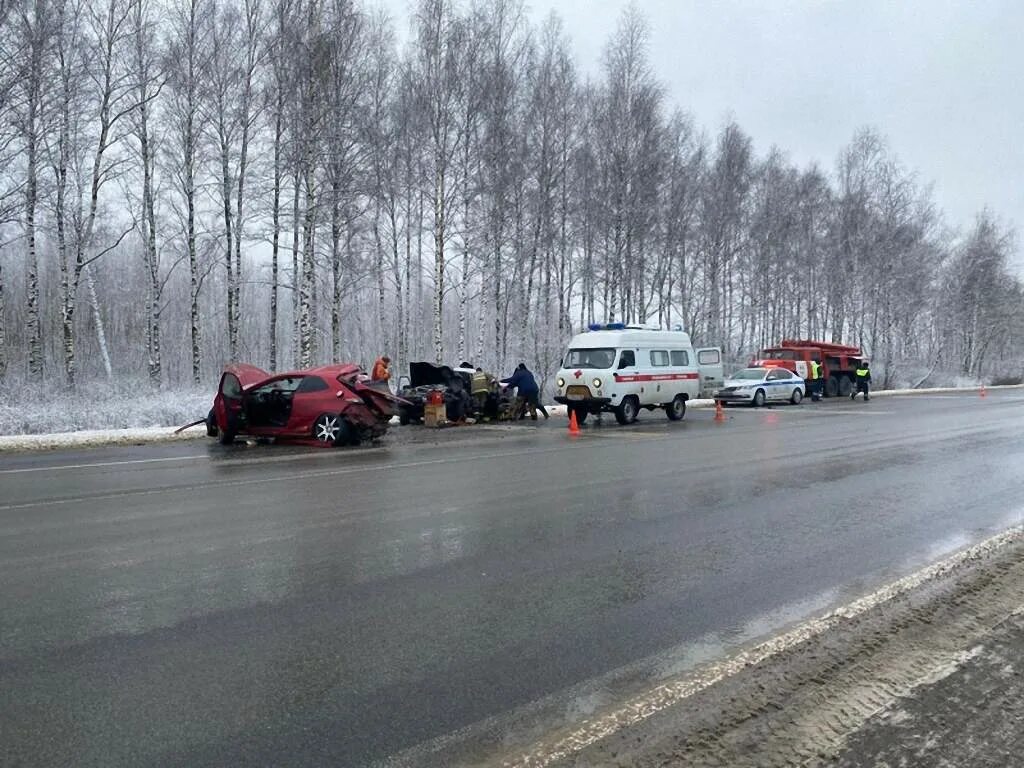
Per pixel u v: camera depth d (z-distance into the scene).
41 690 3.66
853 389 36.69
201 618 4.69
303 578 5.54
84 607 4.88
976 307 59.06
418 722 3.37
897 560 6.20
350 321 46.62
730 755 3.08
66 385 21.78
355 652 4.17
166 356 43.00
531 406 21.42
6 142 20.72
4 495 8.91
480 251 28.91
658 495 8.99
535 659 4.10
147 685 3.72
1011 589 5.38
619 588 5.37
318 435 14.26
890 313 50.59
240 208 25.55
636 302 37.78
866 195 49.59
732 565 6.00
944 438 16.17
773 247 44.62
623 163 31.41
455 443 14.88
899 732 3.27
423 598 5.11
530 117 30.03
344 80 24.02
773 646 4.28
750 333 49.66
